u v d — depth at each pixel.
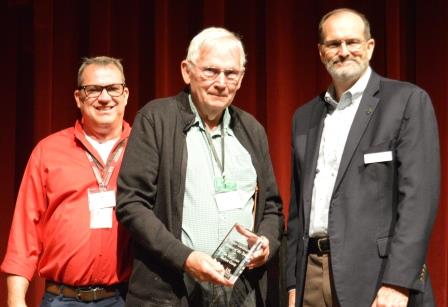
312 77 3.64
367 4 3.58
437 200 2.24
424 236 2.18
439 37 3.47
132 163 2.30
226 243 2.22
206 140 2.38
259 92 3.73
